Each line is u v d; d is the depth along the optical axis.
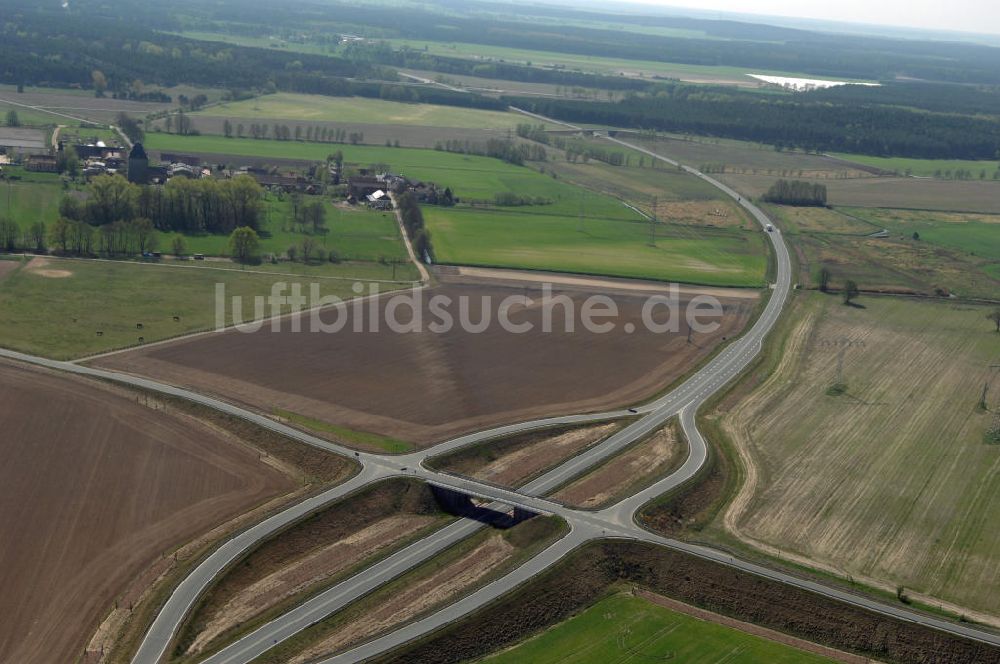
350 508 188.00
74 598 158.00
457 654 156.12
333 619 159.12
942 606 169.88
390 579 170.38
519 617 164.38
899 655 160.75
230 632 154.62
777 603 169.88
